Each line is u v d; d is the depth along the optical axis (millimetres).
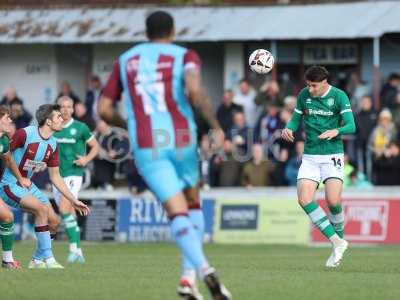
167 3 99750
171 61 30094
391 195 76000
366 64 93438
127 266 46812
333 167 45969
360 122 81062
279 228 77500
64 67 101125
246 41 94312
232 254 62812
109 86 30672
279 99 86062
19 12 99812
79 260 53156
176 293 33625
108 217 79562
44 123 44969
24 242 77562
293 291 34375
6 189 45094
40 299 32250
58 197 53531
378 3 90375
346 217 76500
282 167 80062
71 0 101438
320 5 92250
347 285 36250
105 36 94562
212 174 81188
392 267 46375
